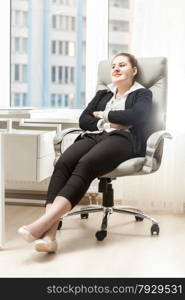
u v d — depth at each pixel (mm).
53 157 3105
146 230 2836
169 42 3160
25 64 3650
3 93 3602
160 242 2594
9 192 3604
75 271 2145
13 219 3037
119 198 3404
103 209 2846
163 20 3150
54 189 2486
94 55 3443
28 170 2836
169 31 3156
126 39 3436
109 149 2531
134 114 2641
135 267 2199
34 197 3566
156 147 2537
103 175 2572
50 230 2355
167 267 2205
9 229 2799
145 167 2580
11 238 2621
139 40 3189
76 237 2670
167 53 3170
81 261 2271
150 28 3164
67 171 2547
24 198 3572
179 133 3209
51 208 2352
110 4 3422
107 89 2947
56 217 2330
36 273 2117
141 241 2607
